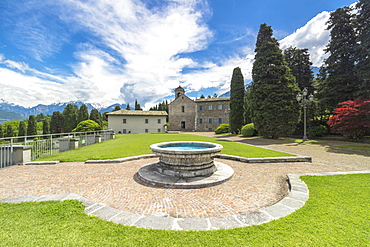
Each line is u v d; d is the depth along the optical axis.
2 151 7.15
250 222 2.73
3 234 2.39
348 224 2.59
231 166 7.03
